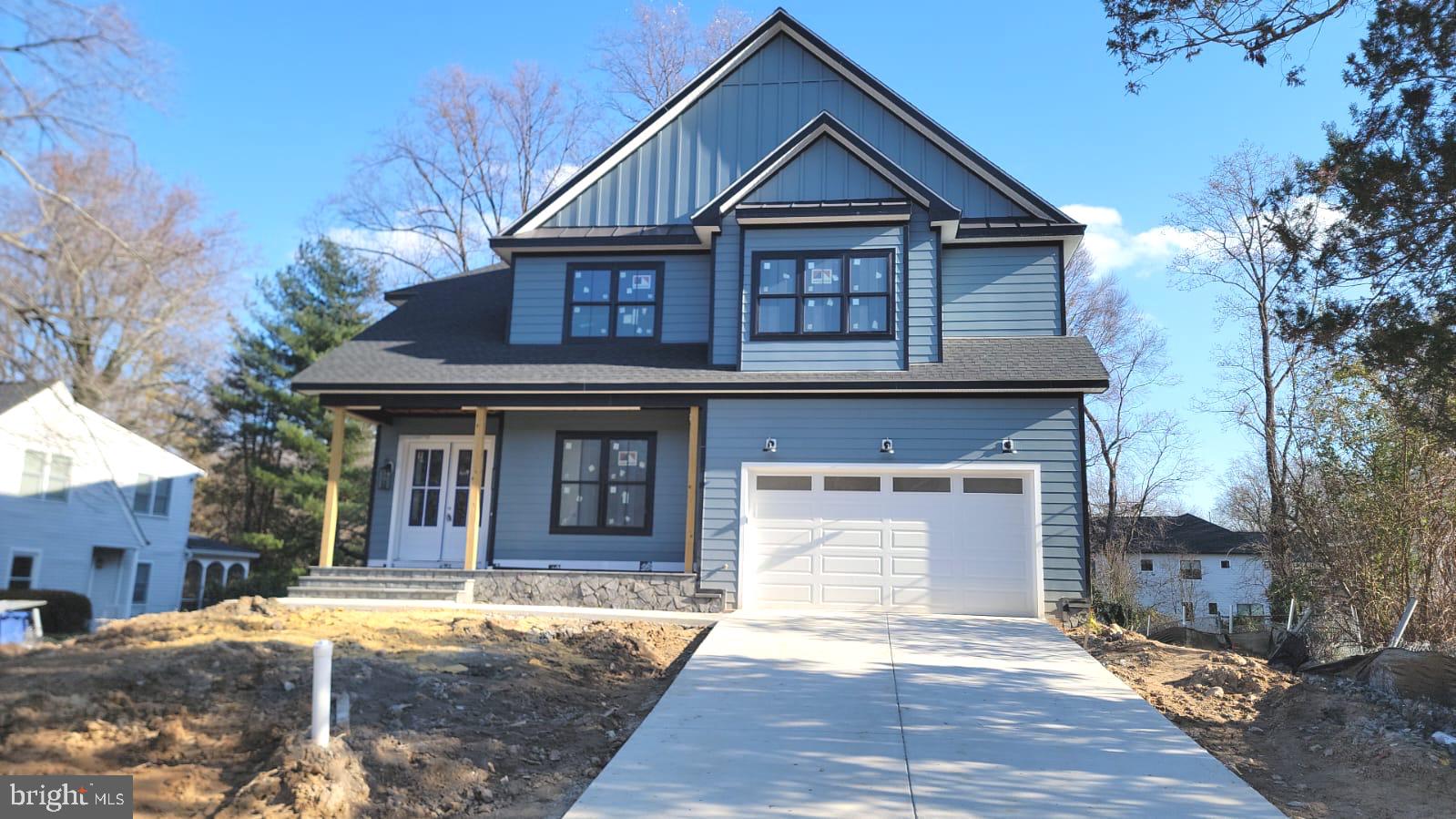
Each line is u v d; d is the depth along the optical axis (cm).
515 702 789
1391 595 1211
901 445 1329
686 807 564
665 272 1546
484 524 1527
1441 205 818
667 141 1620
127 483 2662
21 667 725
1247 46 861
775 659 971
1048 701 821
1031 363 1334
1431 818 577
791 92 1614
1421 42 816
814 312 1395
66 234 1052
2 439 2244
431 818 563
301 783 539
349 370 1452
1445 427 870
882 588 1315
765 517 1352
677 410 1485
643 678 960
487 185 3284
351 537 3409
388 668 804
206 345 2148
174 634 928
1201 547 3394
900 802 577
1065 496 1288
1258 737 783
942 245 1484
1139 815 559
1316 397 1335
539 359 1487
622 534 1466
